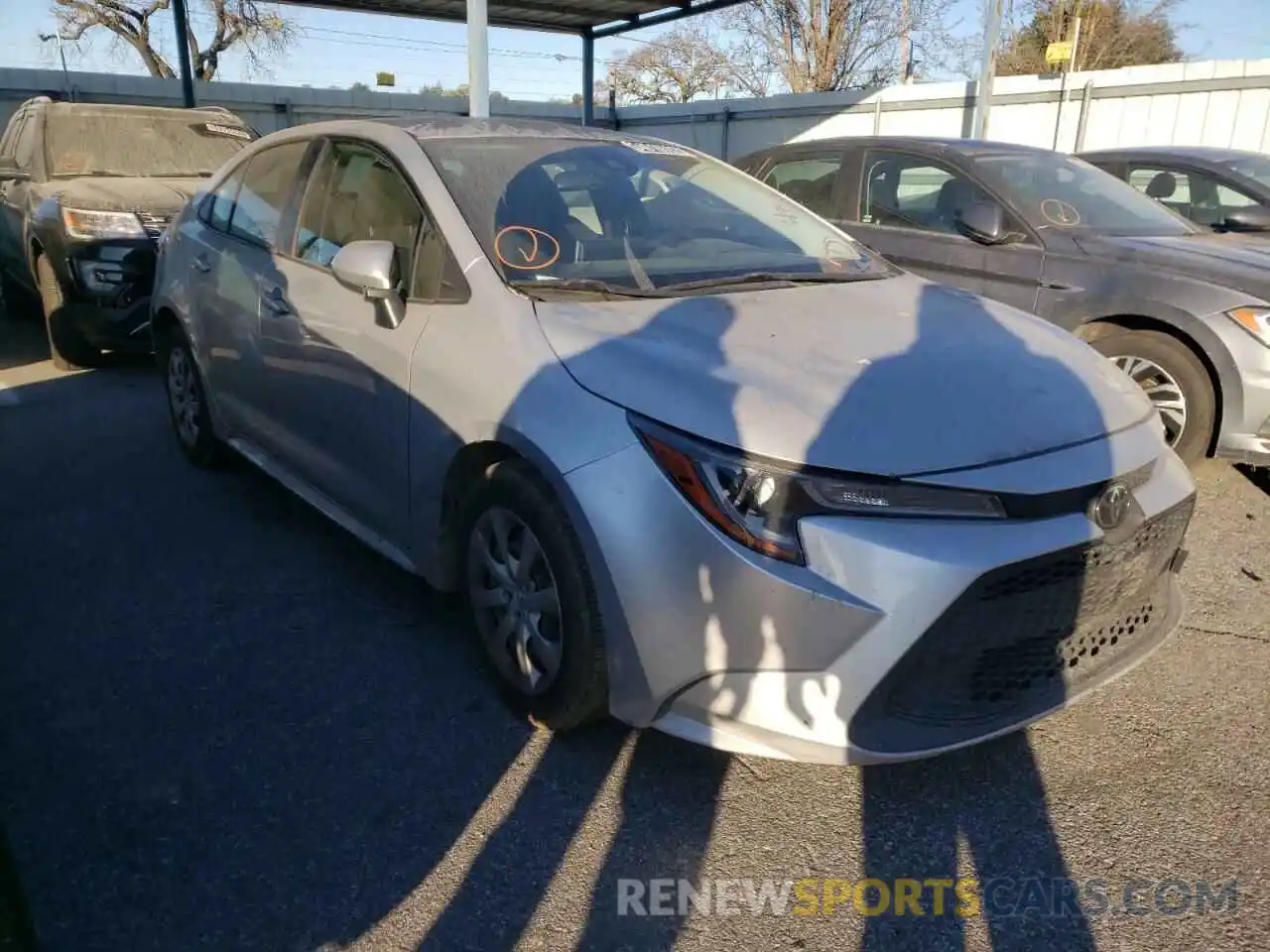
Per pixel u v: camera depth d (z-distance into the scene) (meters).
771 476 2.33
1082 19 29.52
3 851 1.61
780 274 3.51
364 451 3.47
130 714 3.00
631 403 2.54
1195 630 3.65
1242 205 7.26
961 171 5.81
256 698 3.09
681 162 4.12
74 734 2.90
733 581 2.33
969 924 2.28
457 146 3.61
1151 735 3.00
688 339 2.80
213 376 4.59
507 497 2.80
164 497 4.75
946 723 2.39
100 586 3.82
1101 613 2.60
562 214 3.43
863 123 16.33
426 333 3.14
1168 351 4.93
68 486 4.89
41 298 7.46
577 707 2.72
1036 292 5.34
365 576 3.93
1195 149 7.95
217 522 4.45
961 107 15.33
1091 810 2.66
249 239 4.30
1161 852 2.51
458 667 3.27
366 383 3.37
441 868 2.41
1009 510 2.36
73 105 8.25
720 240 3.69
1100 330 5.17
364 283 3.14
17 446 5.52
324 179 3.94
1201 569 4.17
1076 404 2.70
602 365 2.68
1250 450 4.74
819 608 2.28
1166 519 2.71
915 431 2.44
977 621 2.34
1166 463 2.78
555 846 2.49
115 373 7.26
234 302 4.25
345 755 2.82
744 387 2.53
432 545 3.21
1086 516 2.45
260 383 4.13
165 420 6.02
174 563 4.02
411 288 3.32
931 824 2.60
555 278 3.14
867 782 2.75
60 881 2.33
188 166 8.30
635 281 3.25
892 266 3.94
